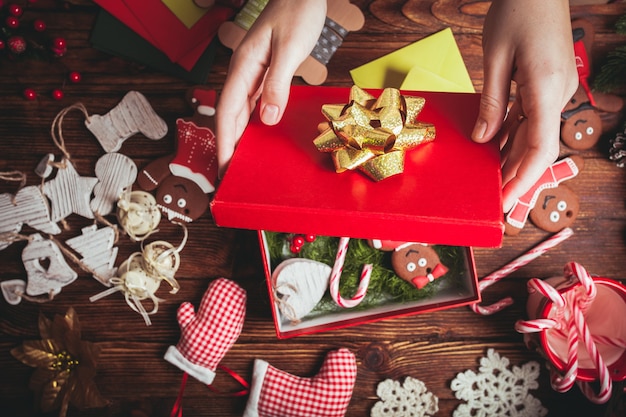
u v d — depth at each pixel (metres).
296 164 0.72
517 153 0.81
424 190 0.68
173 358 1.11
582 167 1.12
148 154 1.14
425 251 1.06
